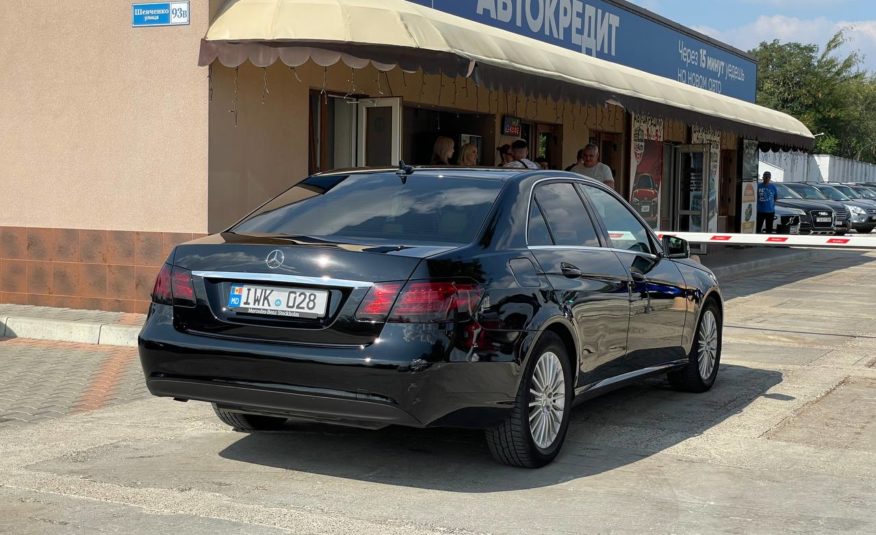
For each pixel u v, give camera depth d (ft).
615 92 43.16
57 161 35.73
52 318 33.06
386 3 32.48
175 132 33.94
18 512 15.29
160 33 33.94
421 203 18.28
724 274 61.41
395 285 15.65
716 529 14.96
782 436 20.97
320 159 40.04
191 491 16.46
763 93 232.94
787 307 45.52
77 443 19.61
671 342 23.25
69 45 35.32
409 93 43.55
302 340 15.98
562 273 18.53
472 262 16.42
